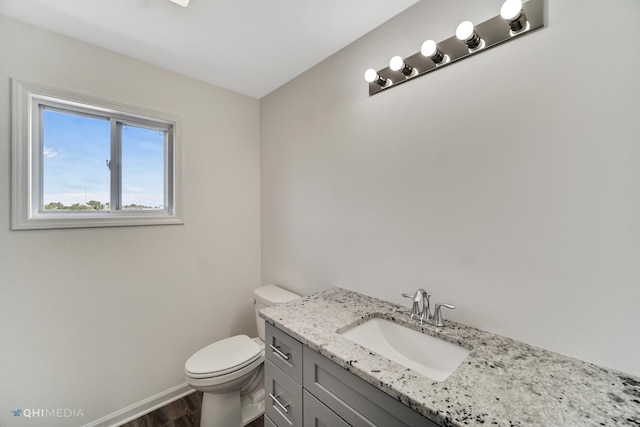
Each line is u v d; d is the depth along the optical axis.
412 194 1.24
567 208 0.84
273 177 2.14
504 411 0.61
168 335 1.79
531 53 0.90
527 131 0.91
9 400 1.29
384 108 1.35
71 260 1.44
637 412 0.61
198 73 1.85
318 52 1.61
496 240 0.99
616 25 0.75
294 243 1.95
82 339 1.48
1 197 1.26
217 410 1.47
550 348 0.87
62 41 1.41
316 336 0.99
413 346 1.10
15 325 1.30
